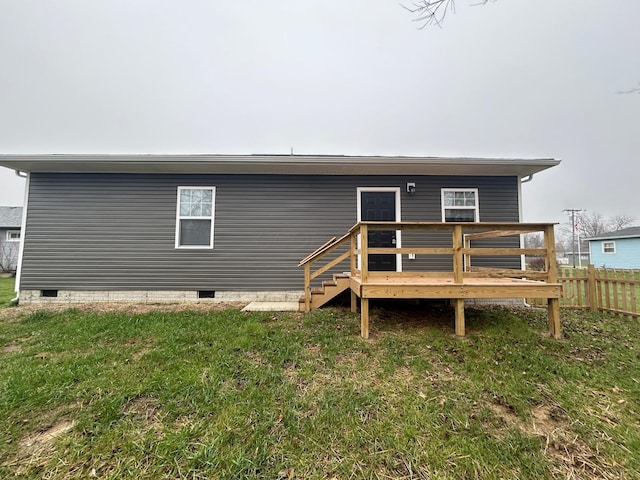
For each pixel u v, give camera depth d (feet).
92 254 19.98
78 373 8.81
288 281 20.57
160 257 20.25
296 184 20.95
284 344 11.09
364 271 12.57
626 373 9.32
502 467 5.62
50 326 13.76
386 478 5.32
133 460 5.63
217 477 5.27
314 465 5.58
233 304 19.17
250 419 6.78
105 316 15.33
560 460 5.83
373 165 19.21
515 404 7.54
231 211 20.68
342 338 11.82
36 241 19.80
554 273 12.75
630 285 16.20
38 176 20.07
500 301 19.93
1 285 32.12
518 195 21.12
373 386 8.30
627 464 5.75
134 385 8.12
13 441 6.11
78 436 6.26
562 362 9.94
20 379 8.43
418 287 12.36
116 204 20.25
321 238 20.83
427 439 6.28
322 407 7.27
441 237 21.03
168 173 20.59
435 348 10.95
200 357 9.94
